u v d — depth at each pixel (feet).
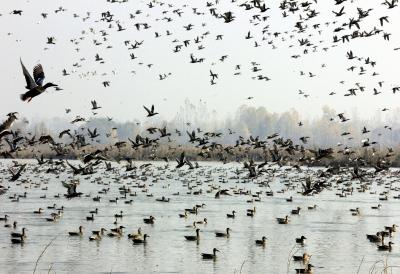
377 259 196.65
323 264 188.44
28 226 254.06
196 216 293.02
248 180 526.57
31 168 599.98
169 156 569.23
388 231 245.24
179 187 460.55
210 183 500.74
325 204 354.95
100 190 421.18
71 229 248.52
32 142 204.13
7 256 194.08
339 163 470.80
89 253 201.26
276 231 249.96
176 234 240.73
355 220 285.84
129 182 495.82
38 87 63.36
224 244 220.02
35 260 188.96
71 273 172.45
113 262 187.52
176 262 189.37
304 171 613.52
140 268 179.93
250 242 224.74
